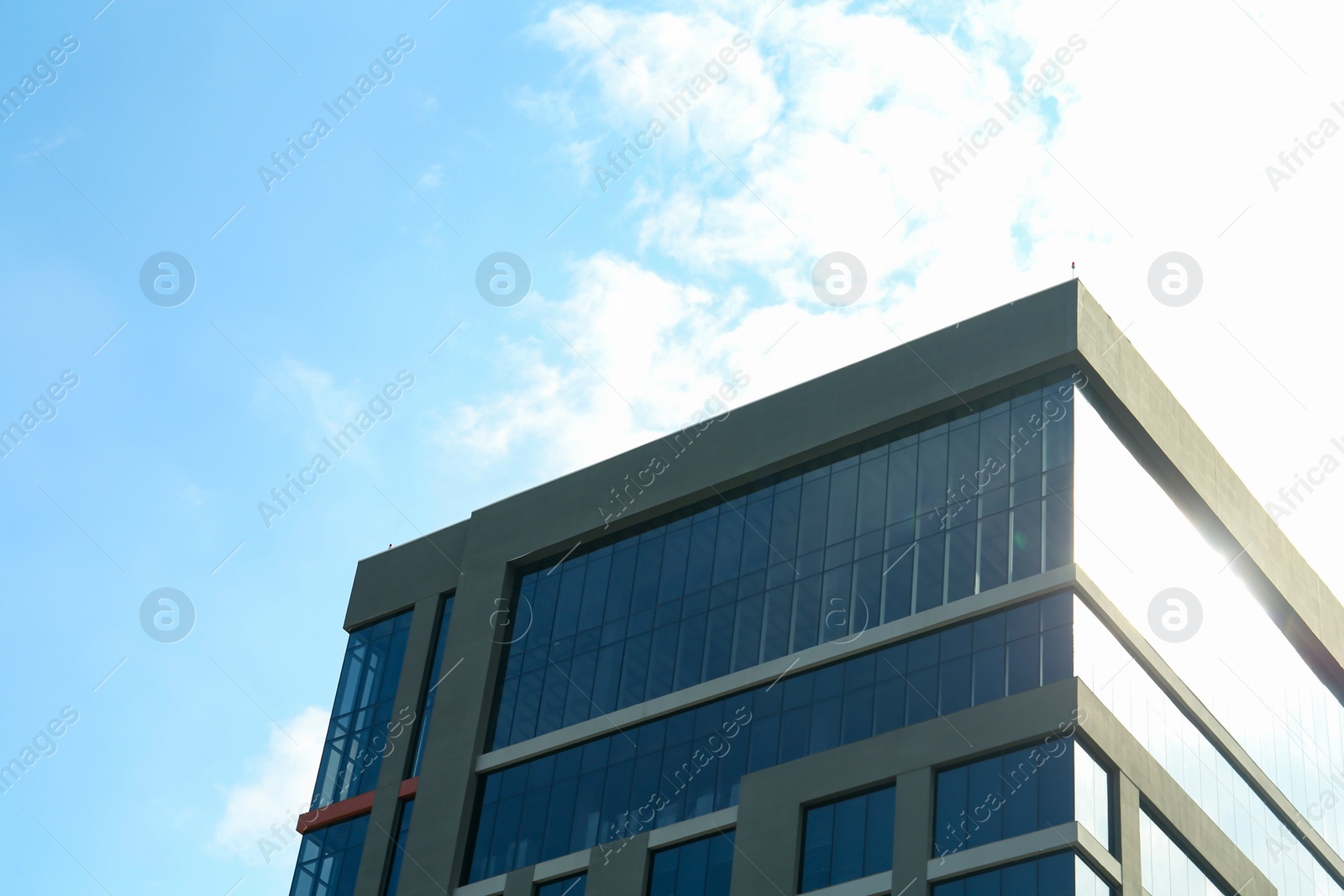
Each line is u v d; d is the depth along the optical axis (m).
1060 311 53.38
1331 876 58.38
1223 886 50.69
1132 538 52.69
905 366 56.12
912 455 55.19
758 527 57.72
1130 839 46.59
